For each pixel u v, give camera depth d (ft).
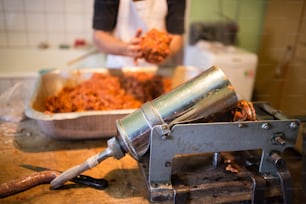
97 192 2.09
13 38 6.20
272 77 4.33
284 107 2.71
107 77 3.91
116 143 2.04
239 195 2.11
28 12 6.03
